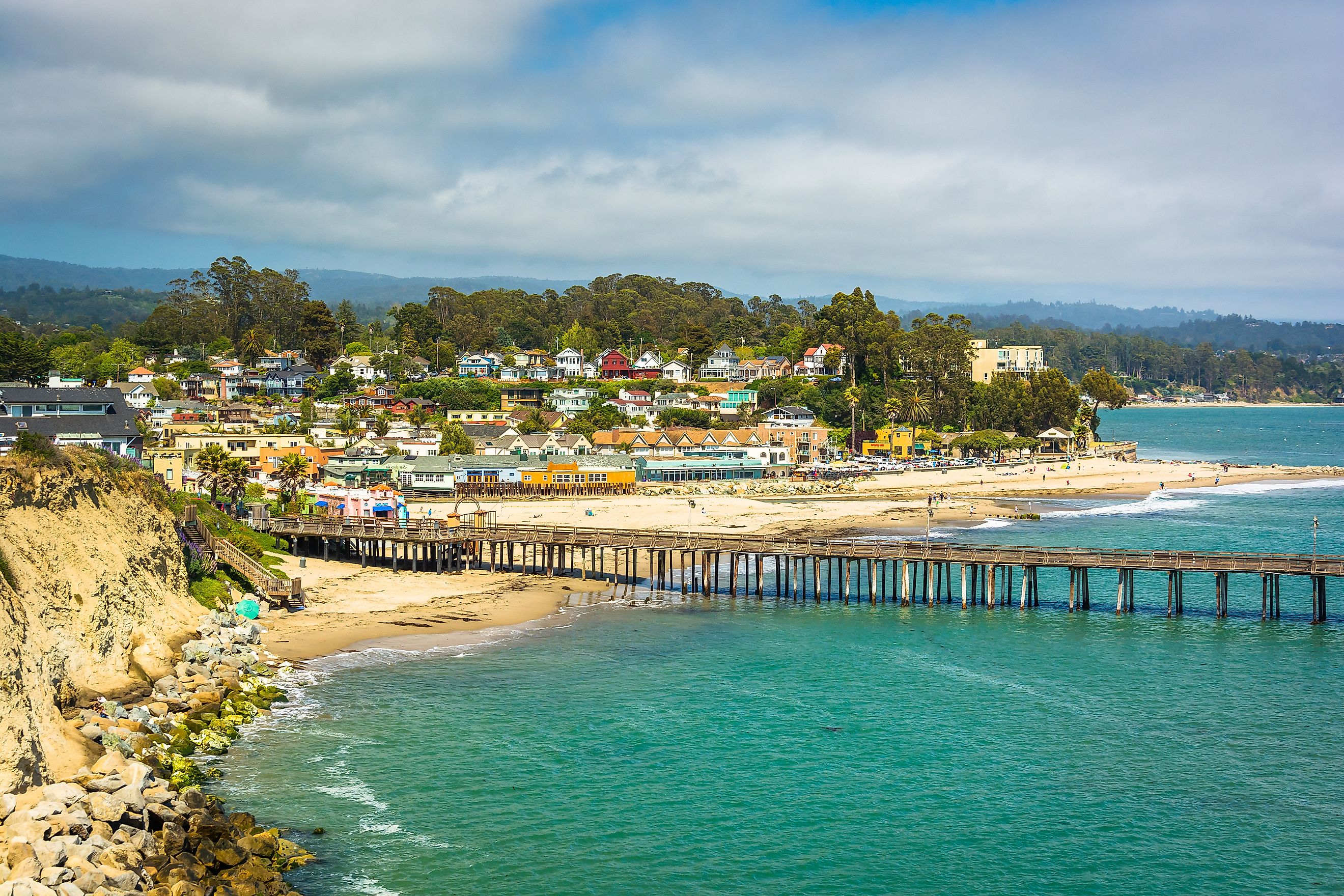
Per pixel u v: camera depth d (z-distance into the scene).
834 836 42.66
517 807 44.06
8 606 44.69
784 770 48.88
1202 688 61.69
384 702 56.16
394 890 37.06
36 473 53.53
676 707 57.12
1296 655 69.06
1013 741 52.97
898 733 53.88
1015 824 44.06
